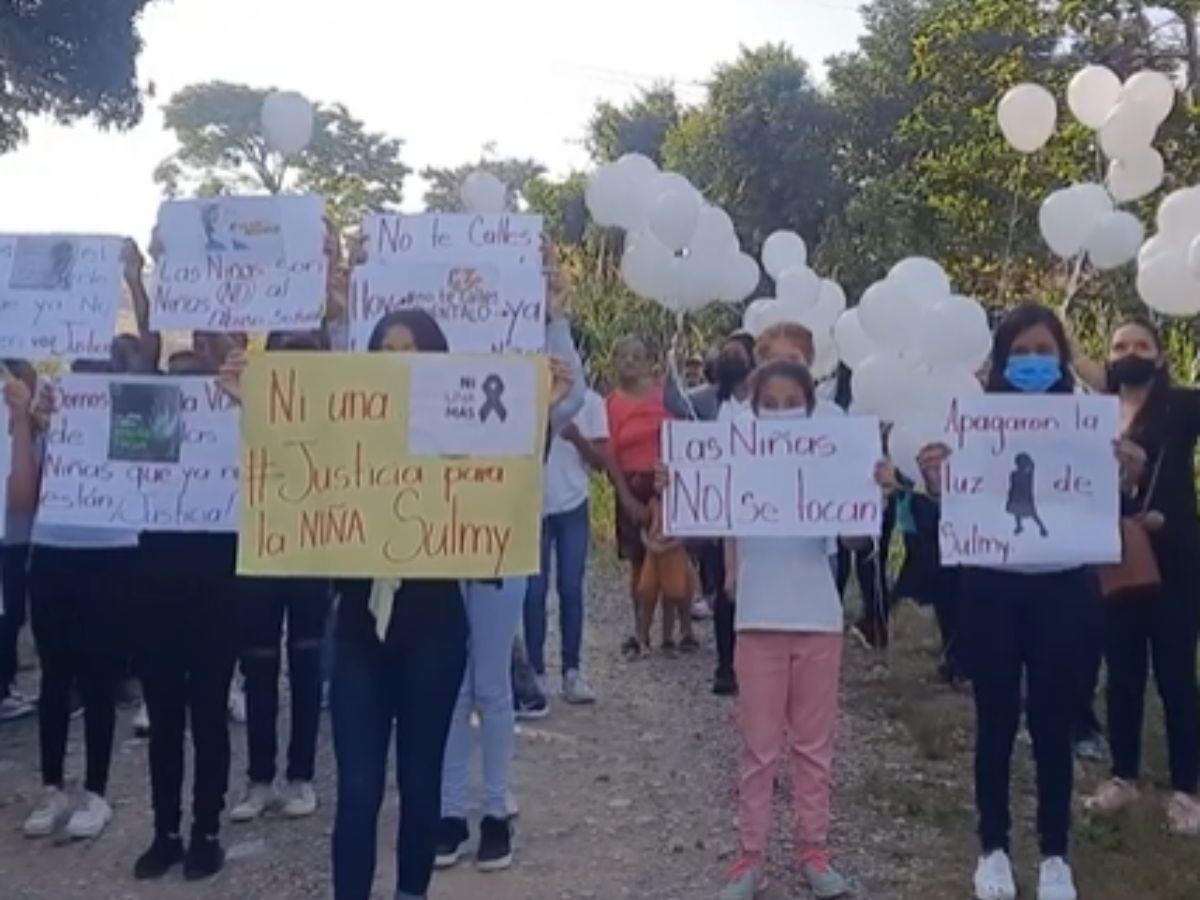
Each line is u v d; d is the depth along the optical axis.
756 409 5.75
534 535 5.09
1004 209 23.33
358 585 5.07
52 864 6.25
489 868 6.09
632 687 9.41
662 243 7.44
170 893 5.93
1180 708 6.53
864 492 5.63
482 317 6.09
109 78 30.55
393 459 5.10
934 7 34.75
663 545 9.86
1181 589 6.48
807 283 8.52
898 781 7.23
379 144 37.25
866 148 37.31
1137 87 7.35
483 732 6.08
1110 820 6.59
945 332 6.12
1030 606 5.68
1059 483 5.60
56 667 6.54
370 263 6.43
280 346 6.50
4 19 28.89
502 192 7.82
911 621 10.95
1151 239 7.18
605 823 6.74
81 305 6.24
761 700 5.80
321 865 6.20
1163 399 6.46
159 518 5.97
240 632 6.65
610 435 10.18
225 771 6.14
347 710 4.98
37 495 6.67
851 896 5.82
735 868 5.85
